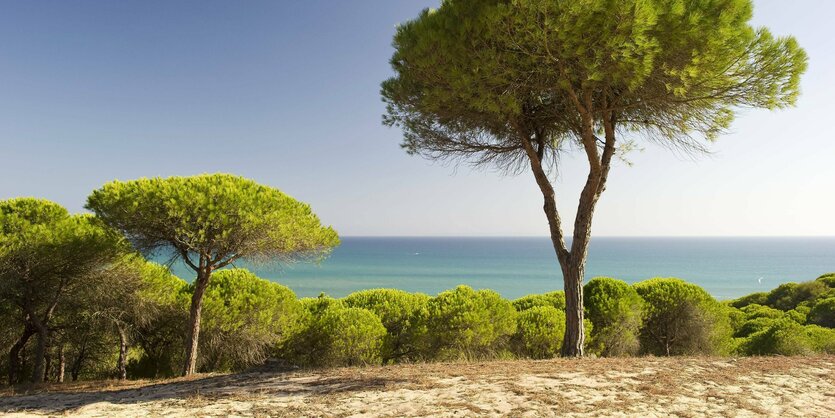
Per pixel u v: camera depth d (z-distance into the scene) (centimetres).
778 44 734
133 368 1503
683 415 457
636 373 650
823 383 603
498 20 708
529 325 1427
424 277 9269
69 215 1259
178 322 1350
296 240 1126
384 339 1404
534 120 1004
